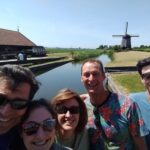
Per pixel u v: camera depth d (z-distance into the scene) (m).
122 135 1.01
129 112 1.01
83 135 0.97
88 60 1.04
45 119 0.69
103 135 1.02
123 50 21.72
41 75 9.77
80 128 0.93
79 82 7.52
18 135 0.72
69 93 0.90
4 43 15.96
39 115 0.69
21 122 0.71
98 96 1.02
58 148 0.74
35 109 0.70
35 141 0.69
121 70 8.31
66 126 0.90
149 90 1.19
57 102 0.89
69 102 0.90
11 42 16.88
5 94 0.68
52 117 0.71
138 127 1.02
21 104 0.69
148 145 1.12
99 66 1.02
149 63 1.20
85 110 0.93
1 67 0.70
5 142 0.72
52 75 9.69
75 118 0.91
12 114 0.70
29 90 0.70
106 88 1.03
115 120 1.01
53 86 6.86
